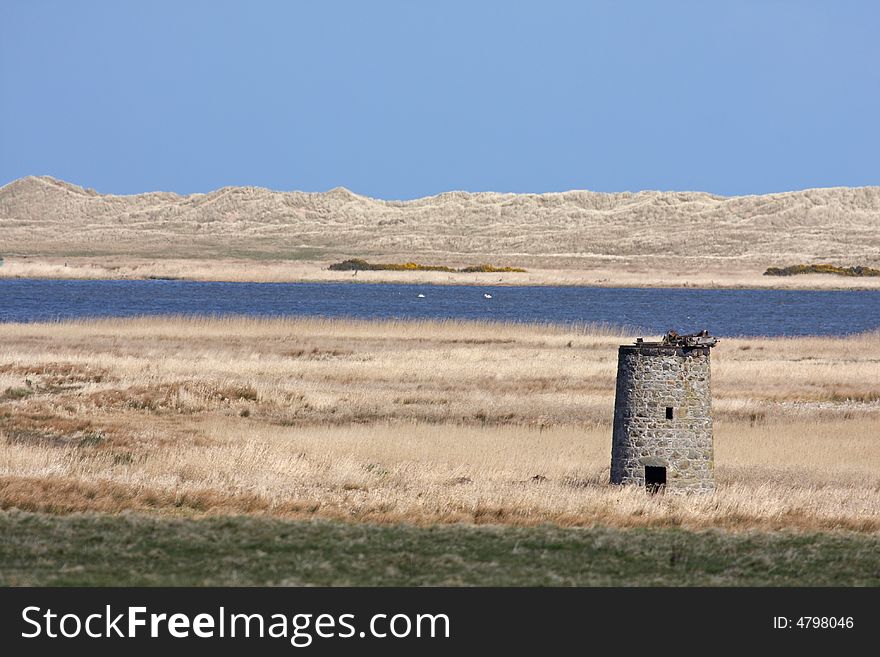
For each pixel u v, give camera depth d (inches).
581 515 4377.5
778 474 5457.7
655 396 4970.5
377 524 4178.2
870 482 5315.0
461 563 3686.0
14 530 3878.0
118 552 3676.2
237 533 3959.2
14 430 6082.7
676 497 4798.2
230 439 5964.6
